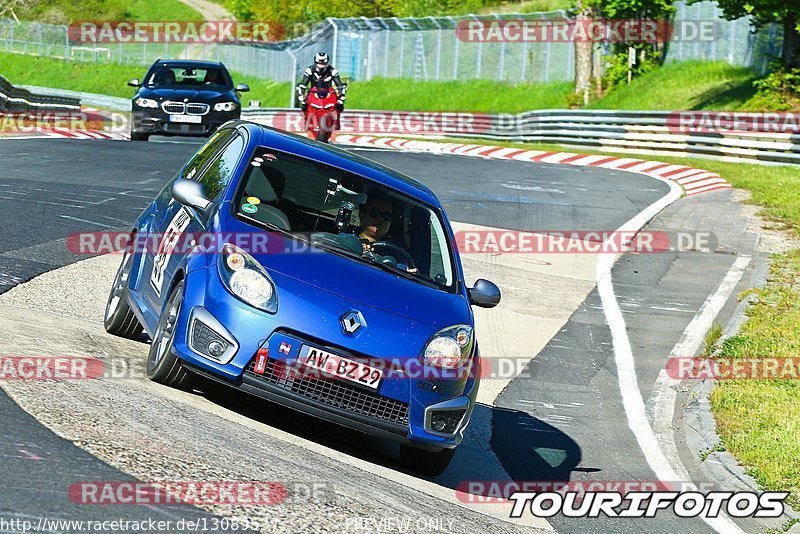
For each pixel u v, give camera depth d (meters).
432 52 125.31
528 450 19.30
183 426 13.44
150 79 59.06
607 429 21.23
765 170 58.47
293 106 129.88
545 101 110.00
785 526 16.12
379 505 12.59
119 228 30.05
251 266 14.81
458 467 17.42
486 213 42.78
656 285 33.44
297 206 16.59
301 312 14.46
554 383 23.97
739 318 29.42
